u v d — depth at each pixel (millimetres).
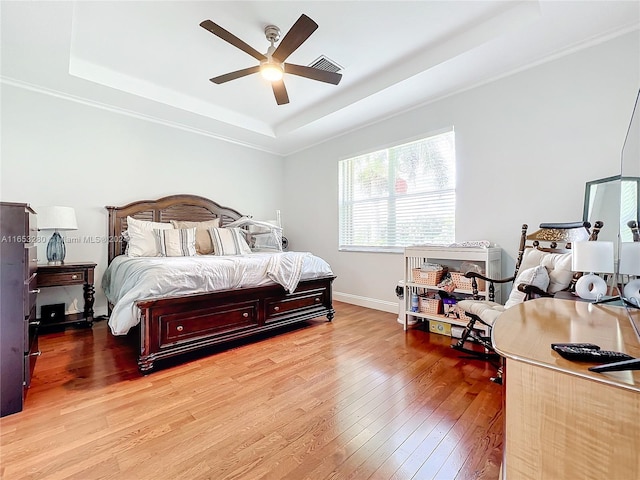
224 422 1504
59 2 1913
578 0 1873
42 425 1458
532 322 1076
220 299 2410
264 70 2330
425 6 2117
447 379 1963
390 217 3752
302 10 2145
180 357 2314
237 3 2076
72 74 2775
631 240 960
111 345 2551
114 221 3490
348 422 1509
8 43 2307
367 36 2438
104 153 3475
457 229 3088
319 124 3936
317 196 4707
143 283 2035
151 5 2084
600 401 644
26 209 1704
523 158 2645
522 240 2463
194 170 4227
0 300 1524
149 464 1220
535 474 739
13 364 1556
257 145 4820
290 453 1291
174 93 3436
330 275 3314
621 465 620
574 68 2375
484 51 2396
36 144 3059
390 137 3682
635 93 2131
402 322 3219
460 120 3051
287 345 2586
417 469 1202
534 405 740
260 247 4211
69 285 2971
